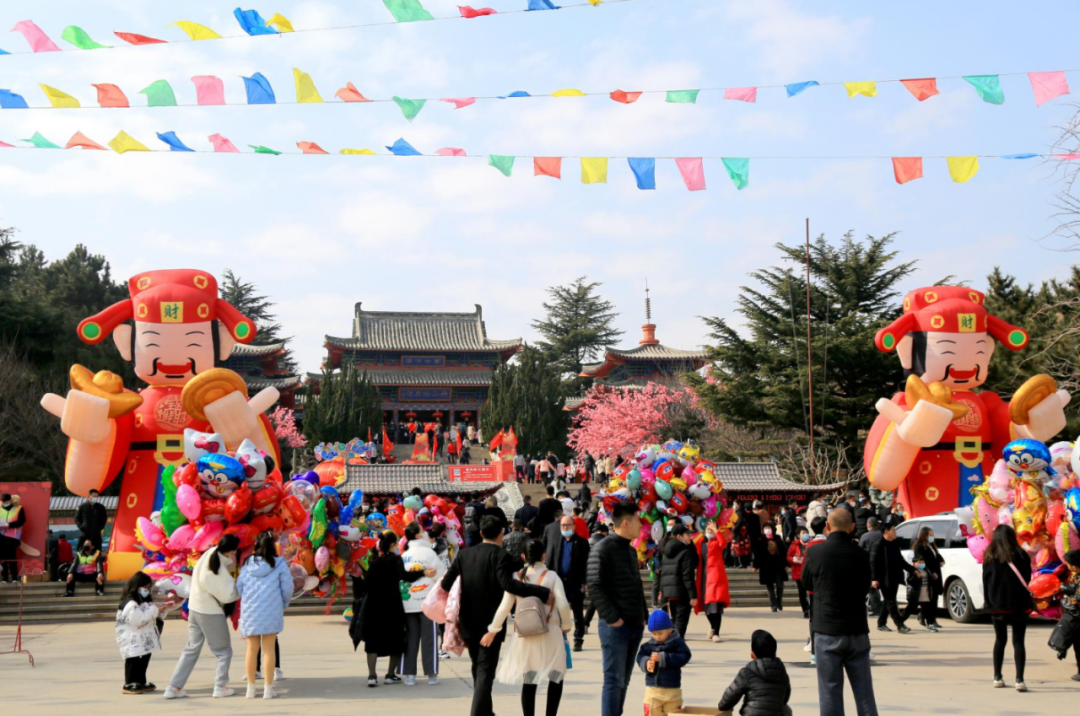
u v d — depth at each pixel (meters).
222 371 22.64
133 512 23.31
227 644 11.42
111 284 73.69
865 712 8.79
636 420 59.53
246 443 15.64
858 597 8.84
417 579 12.17
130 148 11.36
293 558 17.23
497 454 50.00
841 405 45.34
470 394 75.44
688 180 11.58
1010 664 13.62
